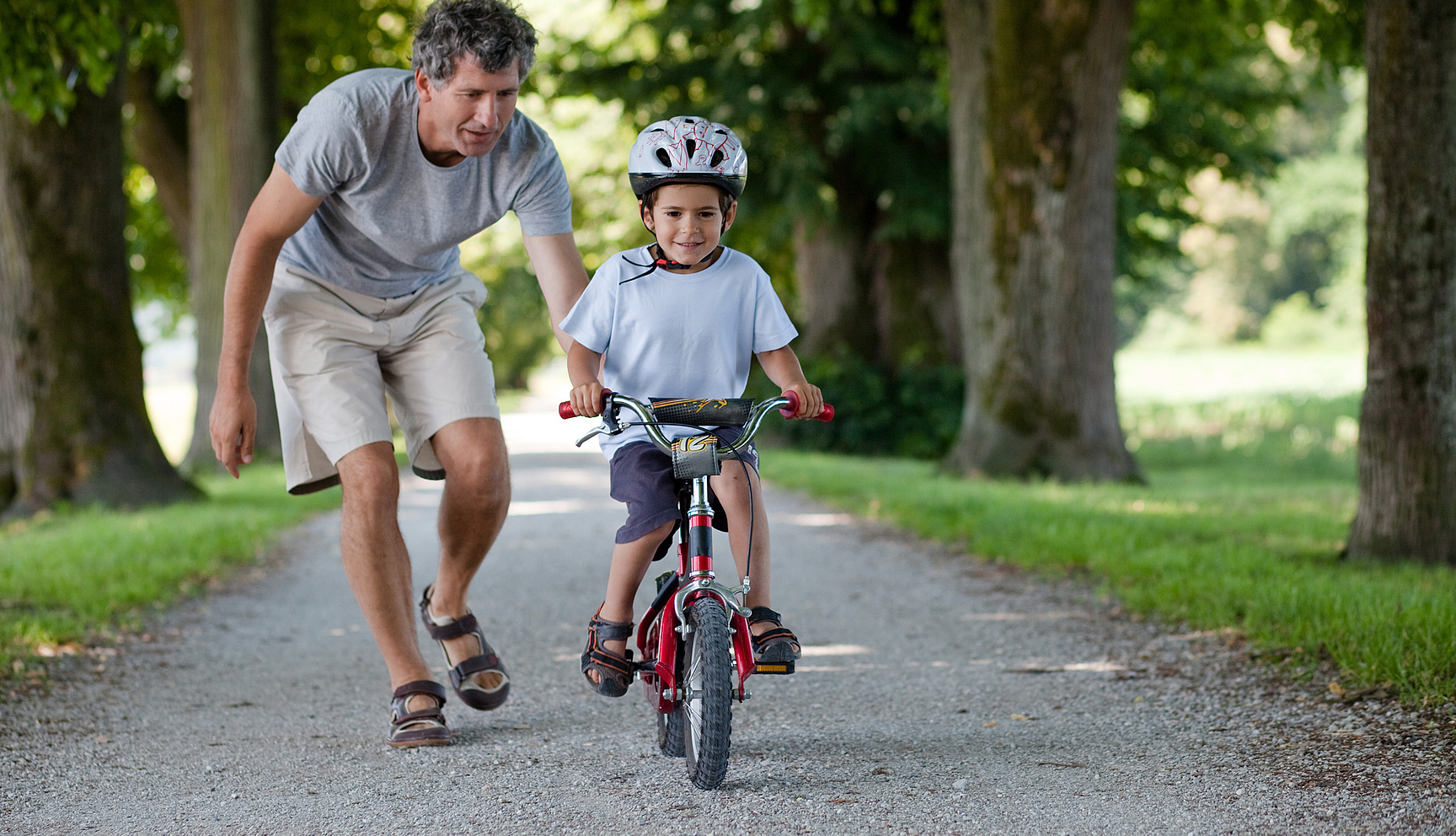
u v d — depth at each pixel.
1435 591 8.33
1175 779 5.02
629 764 5.39
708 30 29.34
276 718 6.32
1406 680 6.02
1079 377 19.66
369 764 5.46
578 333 5.30
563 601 9.97
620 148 37.41
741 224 30.69
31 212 16.03
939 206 30.02
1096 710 6.22
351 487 5.75
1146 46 27.23
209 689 6.97
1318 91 23.94
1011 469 19.56
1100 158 19.47
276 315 5.85
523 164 5.67
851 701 6.52
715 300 5.22
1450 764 4.97
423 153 5.47
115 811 4.82
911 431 31.20
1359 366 57.59
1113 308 19.95
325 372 5.82
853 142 30.39
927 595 9.85
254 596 10.20
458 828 4.57
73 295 16.28
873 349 33.38
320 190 5.43
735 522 5.13
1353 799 4.66
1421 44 9.81
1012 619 8.73
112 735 5.96
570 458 29.84
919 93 28.55
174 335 42.94
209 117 24.19
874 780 5.08
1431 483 10.14
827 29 28.20
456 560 6.16
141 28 16.78
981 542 12.02
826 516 15.81
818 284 33.72
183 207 30.70
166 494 16.58
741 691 4.96
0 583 9.55
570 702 6.62
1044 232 19.44
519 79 5.21
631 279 5.20
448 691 6.95
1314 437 28.89
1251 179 33.34
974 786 4.98
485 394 6.05
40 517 15.48
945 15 20.78
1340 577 9.19
